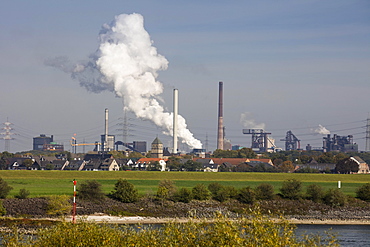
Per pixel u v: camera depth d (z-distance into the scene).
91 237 85.50
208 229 74.94
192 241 74.44
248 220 74.75
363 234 178.50
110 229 88.75
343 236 172.25
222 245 70.19
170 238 77.88
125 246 83.06
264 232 71.88
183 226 79.00
